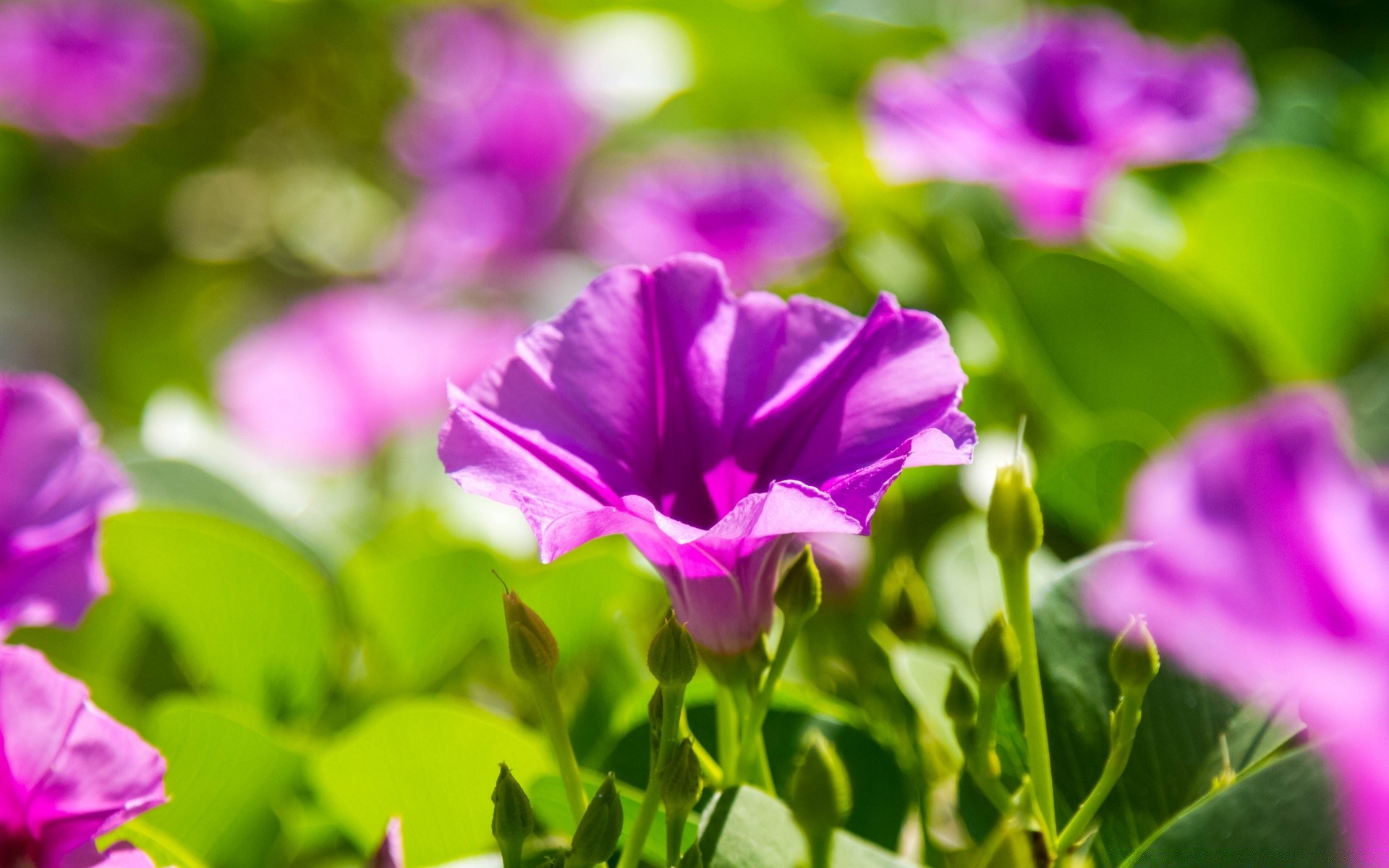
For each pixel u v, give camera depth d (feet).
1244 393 1.64
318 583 1.52
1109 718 1.37
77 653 1.52
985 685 1.28
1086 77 1.67
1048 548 1.51
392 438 1.79
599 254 1.90
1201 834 1.11
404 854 1.43
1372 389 1.59
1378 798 0.77
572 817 1.36
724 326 1.36
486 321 1.82
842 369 1.34
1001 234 1.75
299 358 1.78
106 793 1.25
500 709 1.56
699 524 1.35
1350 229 1.66
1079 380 1.60
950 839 1.39
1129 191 1.78
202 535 1.50
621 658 1.49
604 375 1.35
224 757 1.42
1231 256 1.70
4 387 1.41
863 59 1.99
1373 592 0.73
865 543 1.48
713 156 1.89
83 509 1.41
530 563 1.55
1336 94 1.90
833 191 1.84
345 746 1.41
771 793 1.36
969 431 1.22
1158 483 0.79
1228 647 0.74
